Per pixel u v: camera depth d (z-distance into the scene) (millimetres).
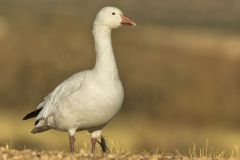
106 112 12250
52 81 43562
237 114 41219
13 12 56750
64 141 25547
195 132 32719
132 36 47719
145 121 37281
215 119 40281
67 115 12352
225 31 64125
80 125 12461
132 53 45438
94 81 12211
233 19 86625
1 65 43781
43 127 13055
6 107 40125
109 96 12164
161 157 12000
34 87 42875
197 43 48156
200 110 40938
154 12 89562
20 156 11633
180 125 37469
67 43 45781
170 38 49344
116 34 47438
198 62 44875
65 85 12445
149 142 27344
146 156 12031
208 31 61906
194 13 91250
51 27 48406
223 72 44188
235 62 44781
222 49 46656
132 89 42688
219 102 42031
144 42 47281
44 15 53125
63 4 83500
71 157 11617
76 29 47875
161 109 40844
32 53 44938
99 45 12609
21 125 29938
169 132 31000
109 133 29453
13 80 42844
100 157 11766
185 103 41781
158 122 37844
